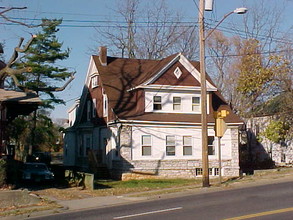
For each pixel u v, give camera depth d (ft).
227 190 64.59
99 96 116.37
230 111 113.39
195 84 107.86
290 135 123.44
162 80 104.78
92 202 58.13
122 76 114.62
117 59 121.60
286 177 80.23
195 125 105.40
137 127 100.89
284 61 118.21
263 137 141.49
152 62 122.62
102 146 112.88
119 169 99.91
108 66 117.80
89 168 111.04
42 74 125.08
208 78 109.60
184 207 48.03
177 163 103.24
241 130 144.77
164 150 102.68
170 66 106.22
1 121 68.74
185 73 107.65
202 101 71.15
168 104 105.40
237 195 56.29
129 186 79.92
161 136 102.78
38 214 49.55
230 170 107.55
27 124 141.28
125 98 107.55
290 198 50.60
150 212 45.75
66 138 145.38
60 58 126.21
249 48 139.03
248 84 123.65
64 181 89.40
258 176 85.56
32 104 68.49
